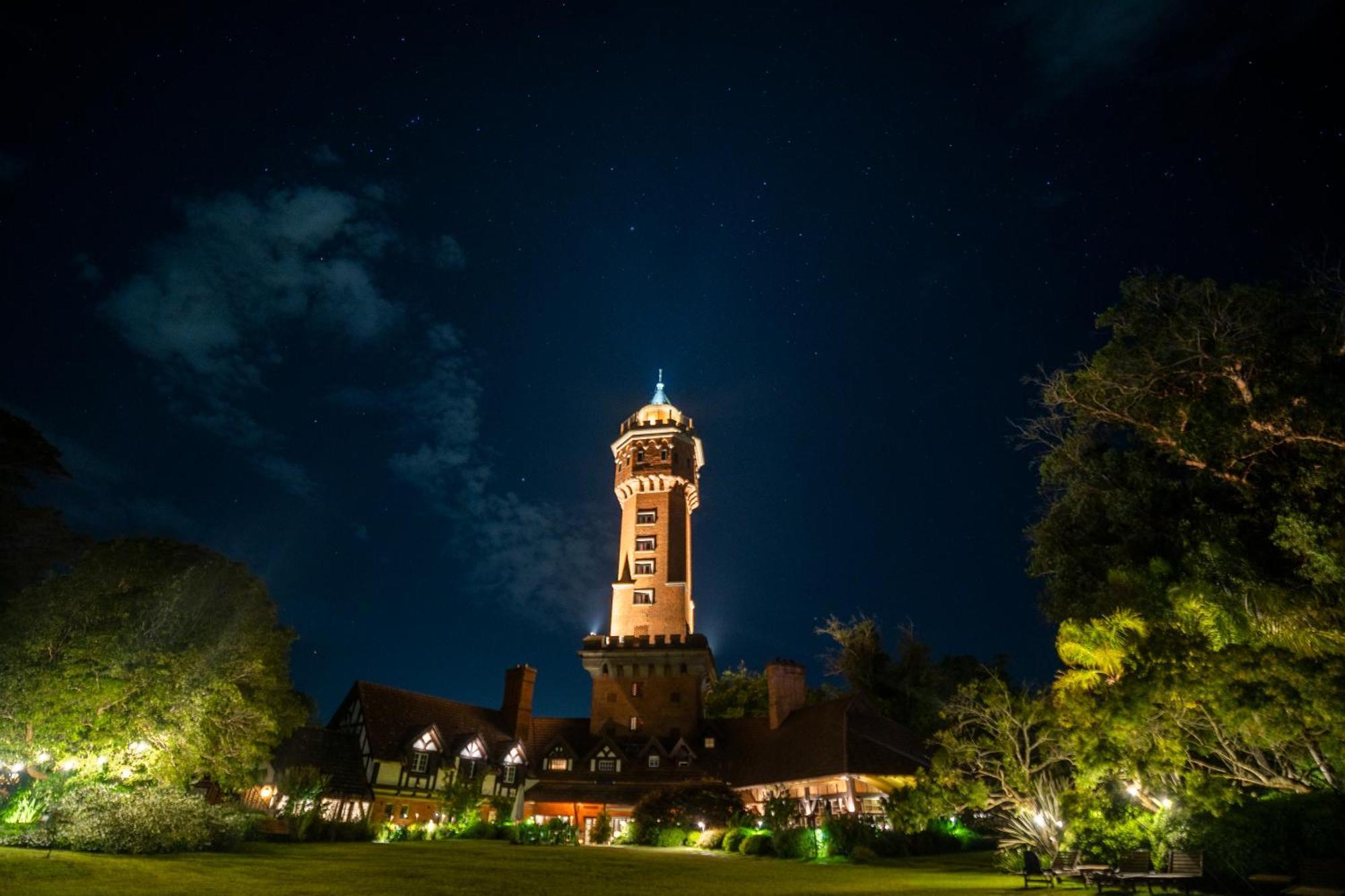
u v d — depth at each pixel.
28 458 34.44
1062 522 34.03
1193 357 27.02
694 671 62.56
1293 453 25.72
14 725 23.39
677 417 78.88
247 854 23.48
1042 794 21.30
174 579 28.11
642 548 70.38
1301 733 14.18
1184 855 15.20
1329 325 25.48
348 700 55.53
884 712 58.56
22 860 16.52
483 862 25.48
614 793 53.84
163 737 26.14
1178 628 18.48
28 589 25.77
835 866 28.42
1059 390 30.61
